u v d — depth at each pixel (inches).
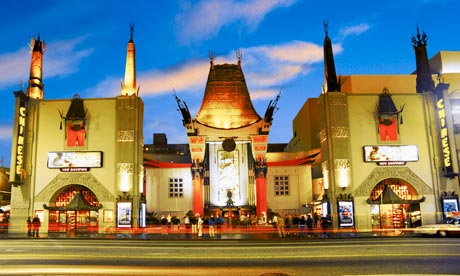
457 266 556.1
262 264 601.9
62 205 1668.3
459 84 1759.4
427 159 1660.9
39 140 1664.6
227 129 2037.4
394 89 1971.0
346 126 1664.6
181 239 1199.6
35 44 1784.0
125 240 1203.2
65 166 1637.6
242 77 2186.3
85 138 1658.5
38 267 581.9
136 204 1606.8
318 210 1990.7
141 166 1697.8
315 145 2385.6
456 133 1692.9
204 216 1989.4
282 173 2139.5
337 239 1162.0
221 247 900.6
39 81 1760.6
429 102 1690.5
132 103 1673.2
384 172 1646.2
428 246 838.5
